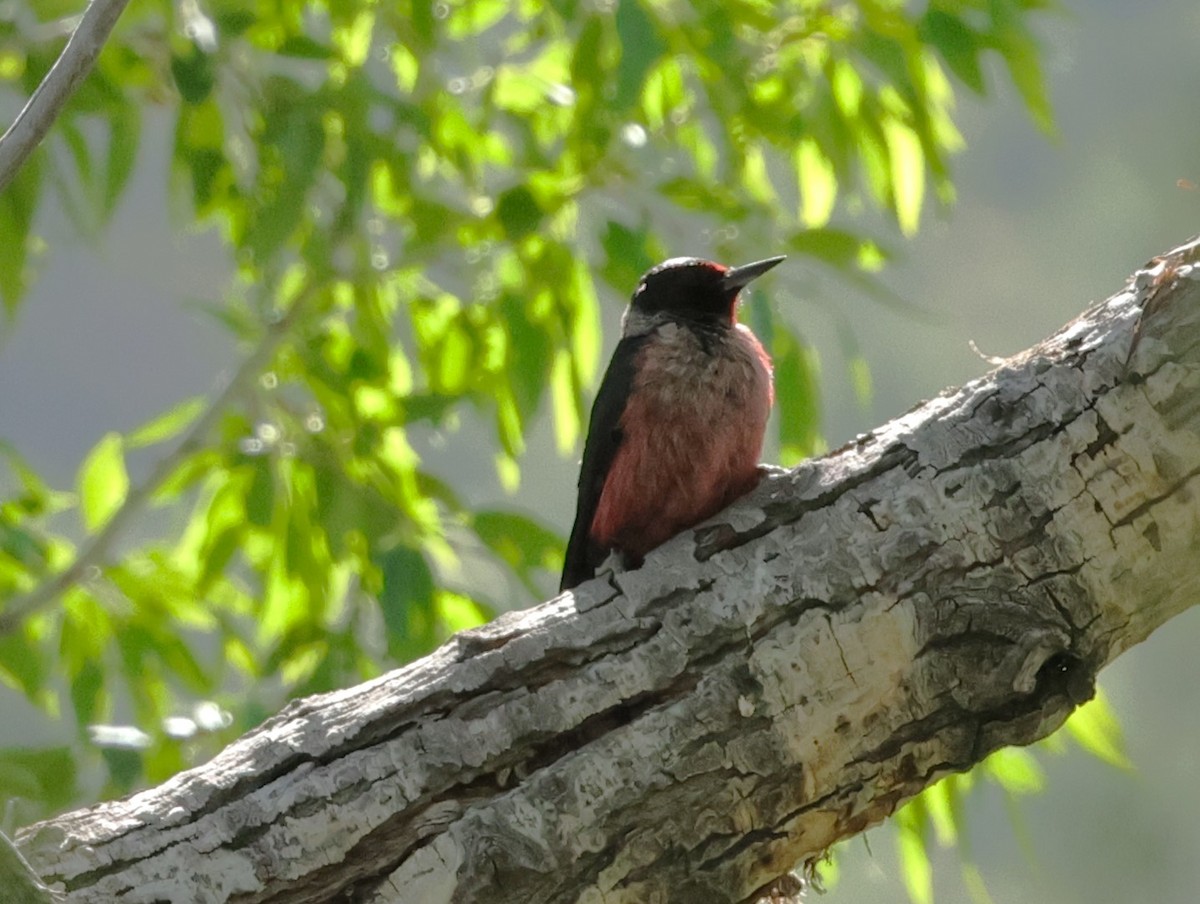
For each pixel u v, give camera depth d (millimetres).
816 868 7207
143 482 10391
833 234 10344
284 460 10711
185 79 9703
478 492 25703
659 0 10742
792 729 6398
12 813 6176
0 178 6195
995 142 26734
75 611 10766
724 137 10859
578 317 11180
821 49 11055
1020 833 9805
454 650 6535
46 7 10656
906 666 6480
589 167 10953
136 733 9188
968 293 25641
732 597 6570
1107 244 25422
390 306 11742
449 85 11438
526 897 6133
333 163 10539
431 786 6203
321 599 10773
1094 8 26688
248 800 6094
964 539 6582
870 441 7004
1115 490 6590
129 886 5824
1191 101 25609
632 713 6418
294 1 10828
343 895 6070
